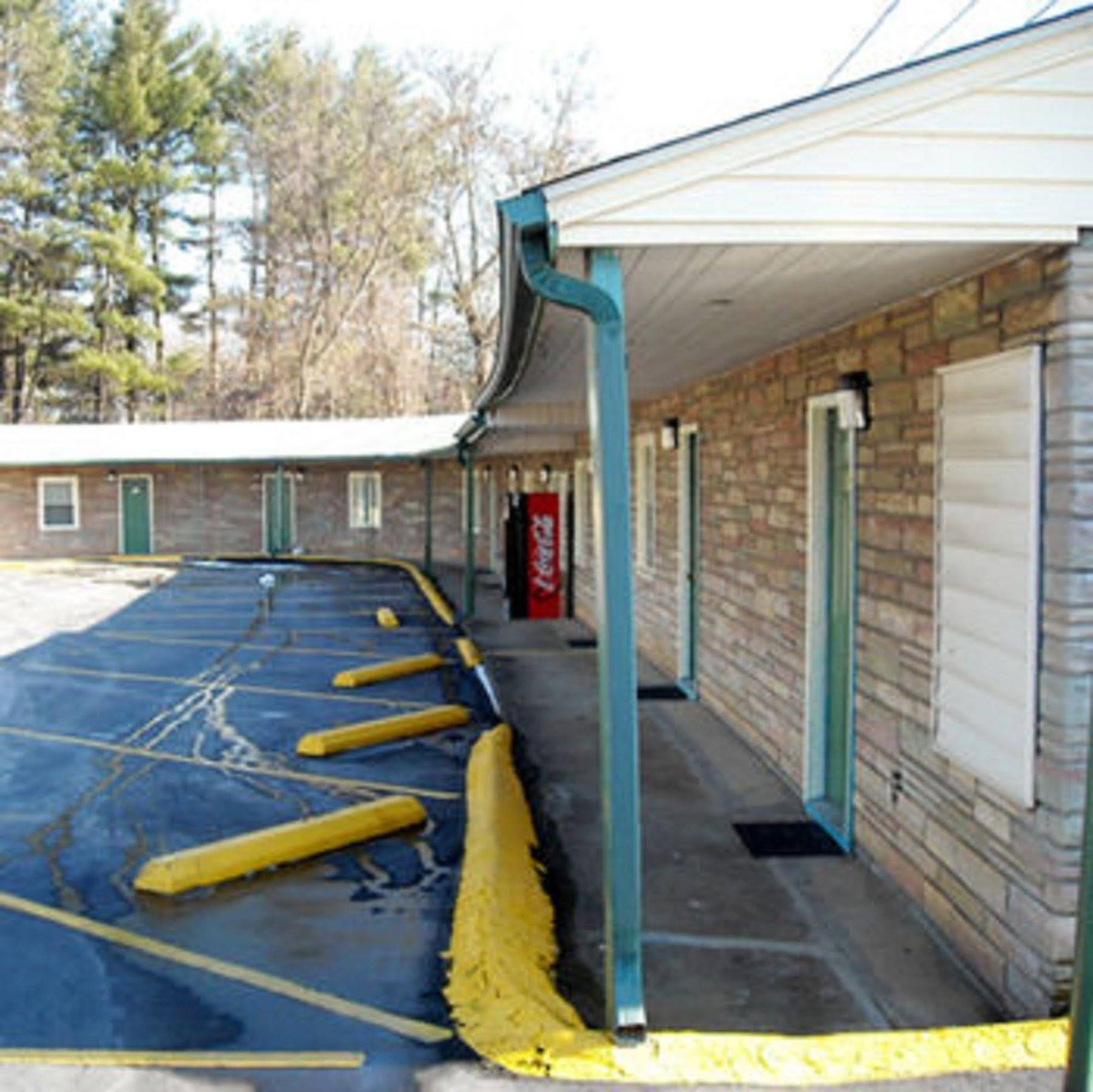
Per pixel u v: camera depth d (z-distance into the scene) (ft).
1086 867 8.70
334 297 131.64
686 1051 12.10
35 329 125.08
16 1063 12.78
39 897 18.28
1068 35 12.34
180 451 84.12
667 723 29.01
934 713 15.58
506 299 16.56
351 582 71.97
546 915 16.81
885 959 15.15
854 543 18.79
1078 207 12.41
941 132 12.38
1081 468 12.30
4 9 120.06
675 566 33.96
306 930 16.75
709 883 18.03
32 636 49.49
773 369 23.41
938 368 15.33
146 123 128.36
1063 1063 11.61
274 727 31.24
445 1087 11.96
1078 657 12.31
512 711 32.42
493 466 76.33
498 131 124.77
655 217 12.26
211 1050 13.05
